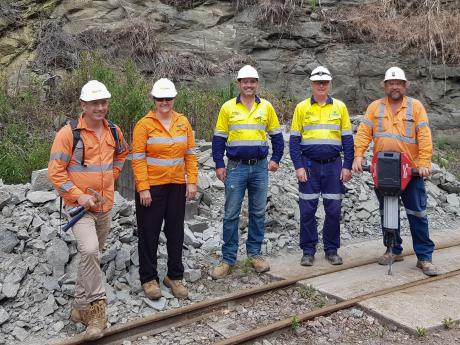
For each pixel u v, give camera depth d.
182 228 5.14
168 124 4.91
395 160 5.46
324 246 6.09
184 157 5.17
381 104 5.65
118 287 5.09
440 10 12.55
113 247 5.29
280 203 7.18
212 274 5.57
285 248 6.52
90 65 9.85
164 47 11.84
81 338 4.28
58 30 11.02
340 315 4.84
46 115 9.03
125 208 5.89
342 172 5.80
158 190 4.93
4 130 8.40
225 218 5.59
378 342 4.41
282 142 5.71
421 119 5.48
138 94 8.34
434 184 8.84
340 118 5.74
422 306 4.86
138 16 11.82
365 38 12.14
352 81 11.85
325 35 12.16
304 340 4.50
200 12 12.31
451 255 6.34
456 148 11.27
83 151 4.25
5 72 10.21
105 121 4.46
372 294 5.10
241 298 5.16
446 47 11.73
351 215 7.52
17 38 10.73
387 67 11.83
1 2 10.98
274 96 11.52
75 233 4.31
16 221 5.39
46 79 9.97
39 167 7.29
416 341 4.39
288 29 12.15
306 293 5.28
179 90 10.63
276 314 4.94
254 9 12.41
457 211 8.26
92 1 11.57
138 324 4.54
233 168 5.51
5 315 4.52
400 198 5.88
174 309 4.86
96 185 4.34
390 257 5.64
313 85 5.71
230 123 5.46
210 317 4.90
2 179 6.96
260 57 12.12
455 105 11.50
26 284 4.86
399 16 12.63
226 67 11.75
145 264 4.98
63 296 4.86
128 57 11.09
